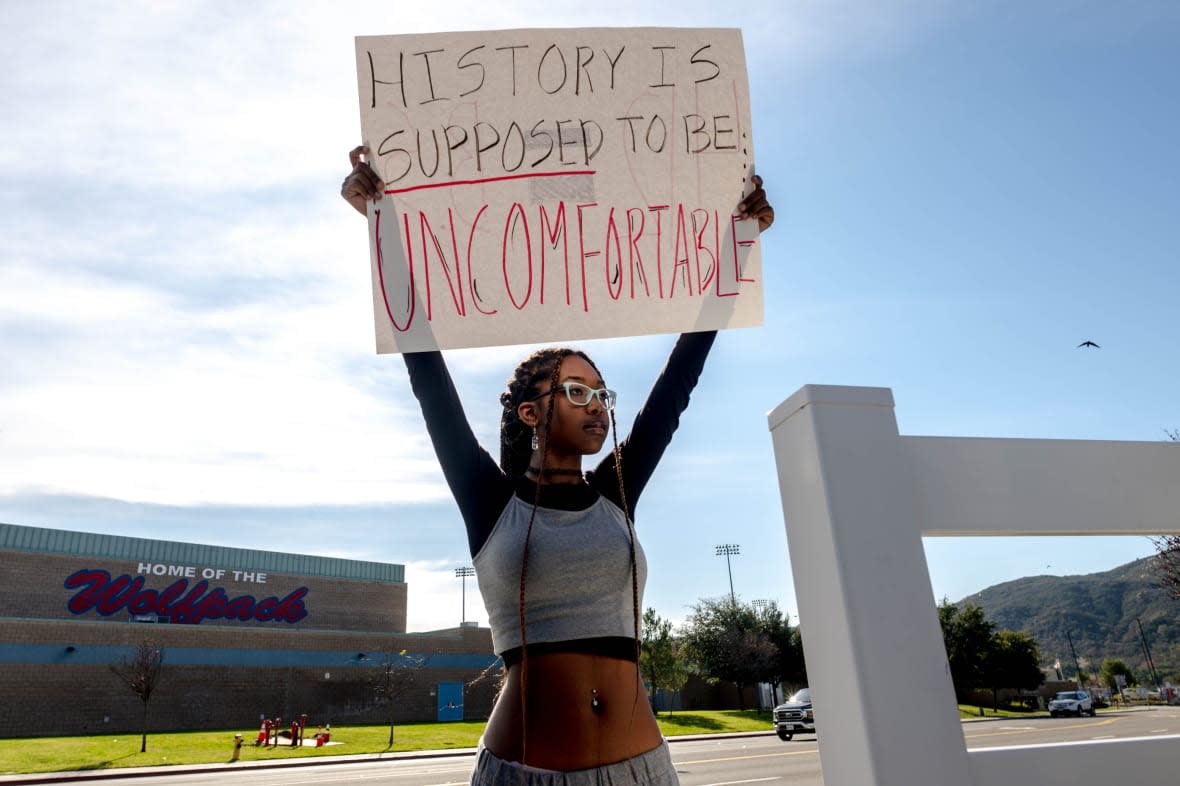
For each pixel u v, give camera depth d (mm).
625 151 1790
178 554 35938
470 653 40000
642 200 1770
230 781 14266
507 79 1787
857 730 1173
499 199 1709
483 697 39594
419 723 35219
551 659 1273
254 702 32750
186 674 31406
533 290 1661
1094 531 1433
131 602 33719
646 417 1676
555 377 1501
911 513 1309
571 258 1698
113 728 29359
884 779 1125
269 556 38656
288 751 21969
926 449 1366
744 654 40688
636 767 1235
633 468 1591
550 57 1818
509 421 1632
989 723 27750
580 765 1196
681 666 37188
